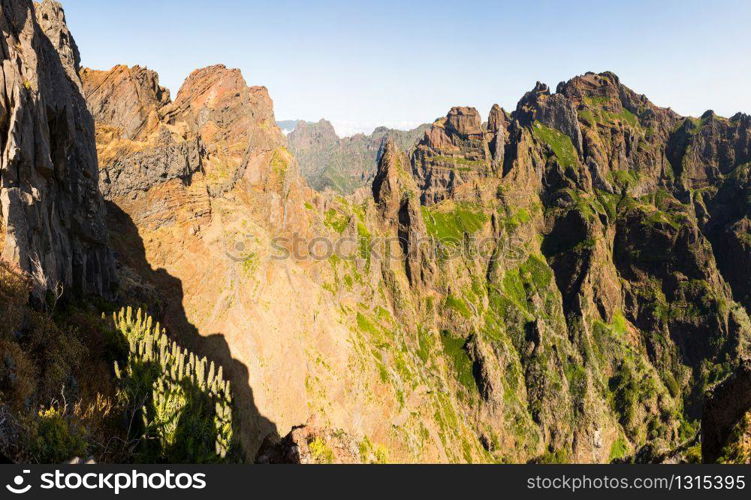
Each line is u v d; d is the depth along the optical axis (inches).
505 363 6692.9
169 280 2819.9
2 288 1015.6
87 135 1834.4
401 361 4554.6
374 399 3848.4
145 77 3078.2
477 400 6038.4
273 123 4729.3
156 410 1196.5
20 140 1178.6
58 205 1573.6
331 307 4094.5
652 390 7573.8
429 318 6259.8
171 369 1407.5
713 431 824.3
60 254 1475.1
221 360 2778.1
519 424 6245.1
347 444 1099.3
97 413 1067.3
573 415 6732.3
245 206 3791.8
